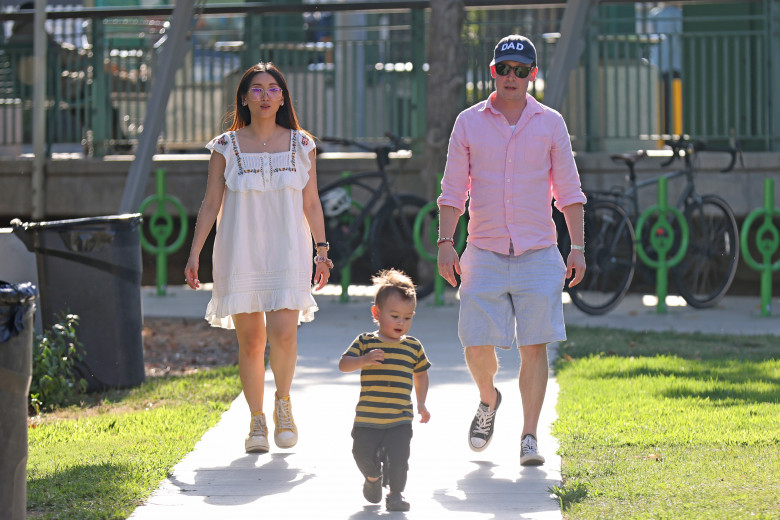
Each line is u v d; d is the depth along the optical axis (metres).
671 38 39.00
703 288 35.75
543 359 16.02
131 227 22.38
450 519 13.29
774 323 31.19
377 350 13.38
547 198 16.05
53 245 21.47
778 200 38.16
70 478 14.96
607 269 32.97
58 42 43.06
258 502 14.12
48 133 42.78
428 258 34.09
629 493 13.84
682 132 41.12
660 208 33.62
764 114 39.44
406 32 51.34
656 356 24.78
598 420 18.03
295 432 16.77
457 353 25.53
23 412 11.55
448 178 16.19
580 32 34.41
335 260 35.31
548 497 14.13
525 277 15.84
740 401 19.38
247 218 16.58
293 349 16.80
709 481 14.23
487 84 39.28
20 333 11.38
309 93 42.91
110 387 22.14
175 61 35.84
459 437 17.66
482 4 38.16
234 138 16.84
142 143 34.94
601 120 40.03
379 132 42.22
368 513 13.61
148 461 15.91
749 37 39.34
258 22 40.53
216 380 22.75
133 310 22.48
